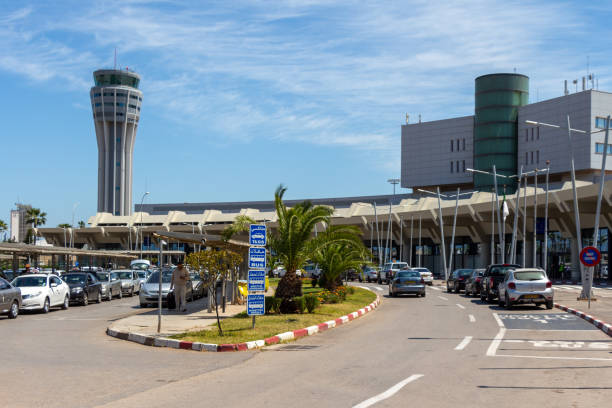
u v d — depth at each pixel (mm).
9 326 22156
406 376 10977
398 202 134000
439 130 125750
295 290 24297
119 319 23953
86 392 9711
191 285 33906
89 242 129500
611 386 10047
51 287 29375
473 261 93875
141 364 12812
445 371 11523
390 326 20891
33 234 125875
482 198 79125
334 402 8812
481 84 115062
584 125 101188
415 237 101312
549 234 79000
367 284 65438
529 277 28312
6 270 55062
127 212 187625
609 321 20547
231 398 9164
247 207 166000
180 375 11359
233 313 25000
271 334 16891
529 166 110062
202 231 117812
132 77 189750
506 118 112562
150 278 32781
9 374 11492
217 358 13680
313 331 18766
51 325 22562
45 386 10250
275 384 10289
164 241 25781
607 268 69125
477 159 115188
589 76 109062
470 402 8789
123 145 187375
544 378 10781
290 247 24312
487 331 19016
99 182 185875
